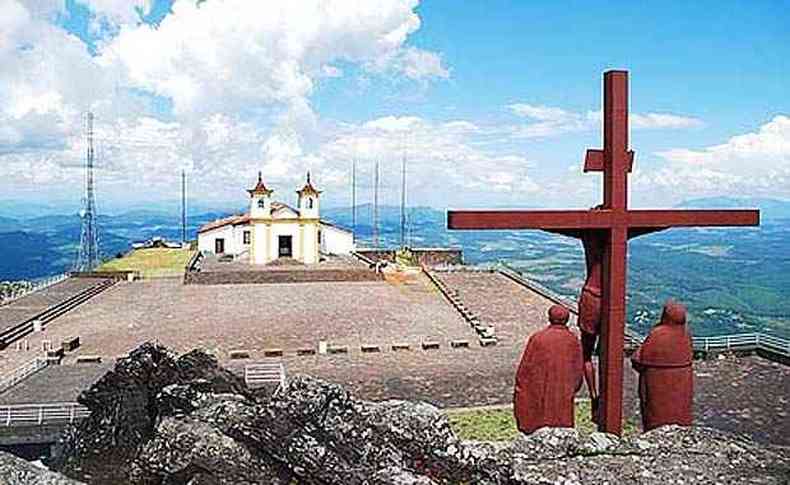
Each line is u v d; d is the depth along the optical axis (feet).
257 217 174.29
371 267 161.89
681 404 34.99
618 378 38.14
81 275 152.25
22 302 119.55
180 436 21.88
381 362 80.64
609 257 37.76
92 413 32.09
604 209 37.52
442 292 134.21
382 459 21.56
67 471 29.60
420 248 195.00
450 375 74.74
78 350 86.89
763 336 82.74
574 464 23.67
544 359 33.45
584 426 51.75
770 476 23.57
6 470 18.89
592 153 37.93
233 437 21.88
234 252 203.00
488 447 24.30
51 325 103.14
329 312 113.50
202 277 146.41
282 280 148.25
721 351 80.43
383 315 111.14
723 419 59.00
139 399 30.76
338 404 22.45
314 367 78.28
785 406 62.44
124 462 29.60
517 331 98.68
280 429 21.48
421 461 22.41
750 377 72.02
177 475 21.42
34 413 56.39
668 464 23.98
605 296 38.06
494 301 123.95
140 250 220.23
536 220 36.35
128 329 100.01
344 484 20.56
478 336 94.99
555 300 122.72
